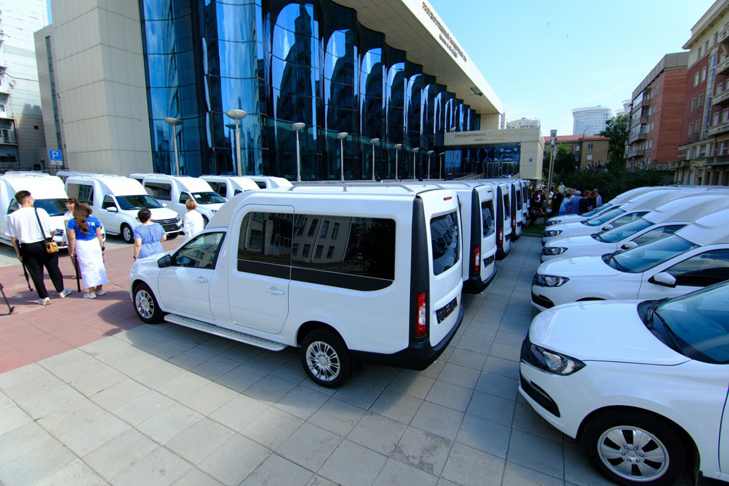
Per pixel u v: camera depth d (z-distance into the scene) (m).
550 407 3.01
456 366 4.48
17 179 10.82
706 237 4.84
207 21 22.38
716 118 38.94
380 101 36.34
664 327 3.07
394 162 40.72
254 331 4.36
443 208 3.93
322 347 3.91
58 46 25.33
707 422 2.42
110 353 4.72
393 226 3.44
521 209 14.15
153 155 25.09
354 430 3.33
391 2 29.44
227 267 4.44
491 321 5.94
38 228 6.34
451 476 2.83
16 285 7.65
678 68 54.31
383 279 3.47
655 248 5.33
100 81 23.25
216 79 22.70
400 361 3.48
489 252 6.59
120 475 2.84
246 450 3.09
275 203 4.09
